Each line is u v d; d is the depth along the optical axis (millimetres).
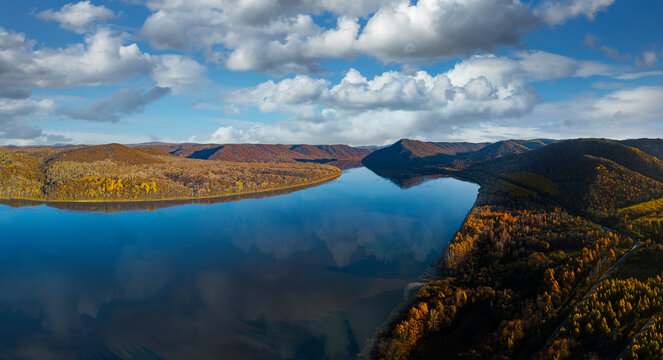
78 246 177250
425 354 83438
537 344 79250
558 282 100812
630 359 64688
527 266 117188
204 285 129125
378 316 104188
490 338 83500
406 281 128375
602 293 88062
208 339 94938
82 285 130500
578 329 76750
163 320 104812
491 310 96875
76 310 111500
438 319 93688
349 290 122562
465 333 89000
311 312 107875
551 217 176000
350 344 90812
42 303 116812
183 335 96812
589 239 131500
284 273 139375
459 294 102938
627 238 126750
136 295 121938
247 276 137250
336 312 107500
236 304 114312
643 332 70812
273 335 95938
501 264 125188
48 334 98125
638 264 104312
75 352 90312
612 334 72875
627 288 86250
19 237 192625
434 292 112438
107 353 89875
